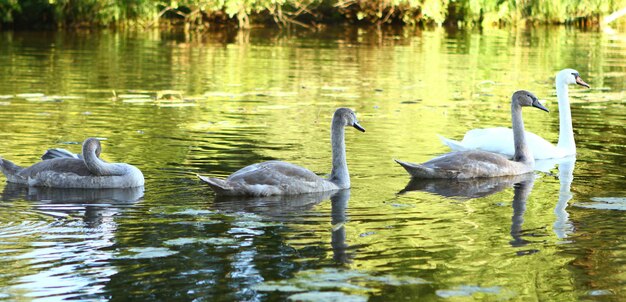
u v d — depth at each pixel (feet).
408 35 140.36
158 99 69.92
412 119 62.08
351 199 38.93
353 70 92.38
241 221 34.55
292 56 105.91
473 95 75.36
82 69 88.79
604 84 83.41
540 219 35.50
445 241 32.09
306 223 34.42
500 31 150.10
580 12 160.04
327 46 119.85
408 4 154.81
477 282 27.61
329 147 50.85
